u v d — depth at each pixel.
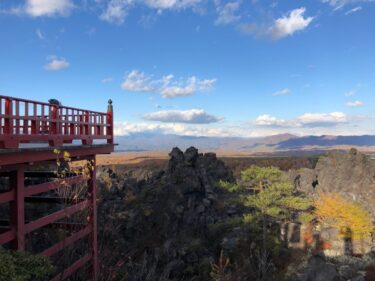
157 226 39.38
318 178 49.09
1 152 12.90
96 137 20.75
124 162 140.25
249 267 32.72
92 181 21.38
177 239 37.78
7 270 10.76
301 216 38.56
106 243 34.00
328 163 49.88
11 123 13.51
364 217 36.56
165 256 35.25
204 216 40.66
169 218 40.12
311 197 44.34
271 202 40.09
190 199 42.41
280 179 43.22
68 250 17.97
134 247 36.00
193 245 36.56
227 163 91.19
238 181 50.84
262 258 32.59
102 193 43.75
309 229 37.12
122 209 41.19
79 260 19.53
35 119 14.91
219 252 36.34
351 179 45.44
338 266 30.42
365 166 45.81
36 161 16.53
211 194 43.81
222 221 39.62
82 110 18.92
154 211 40.66
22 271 11.31
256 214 38.22
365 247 33.88
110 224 37.19
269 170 42.19
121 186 45.41
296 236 36.59
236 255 34.94
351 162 47.34
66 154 15.05
